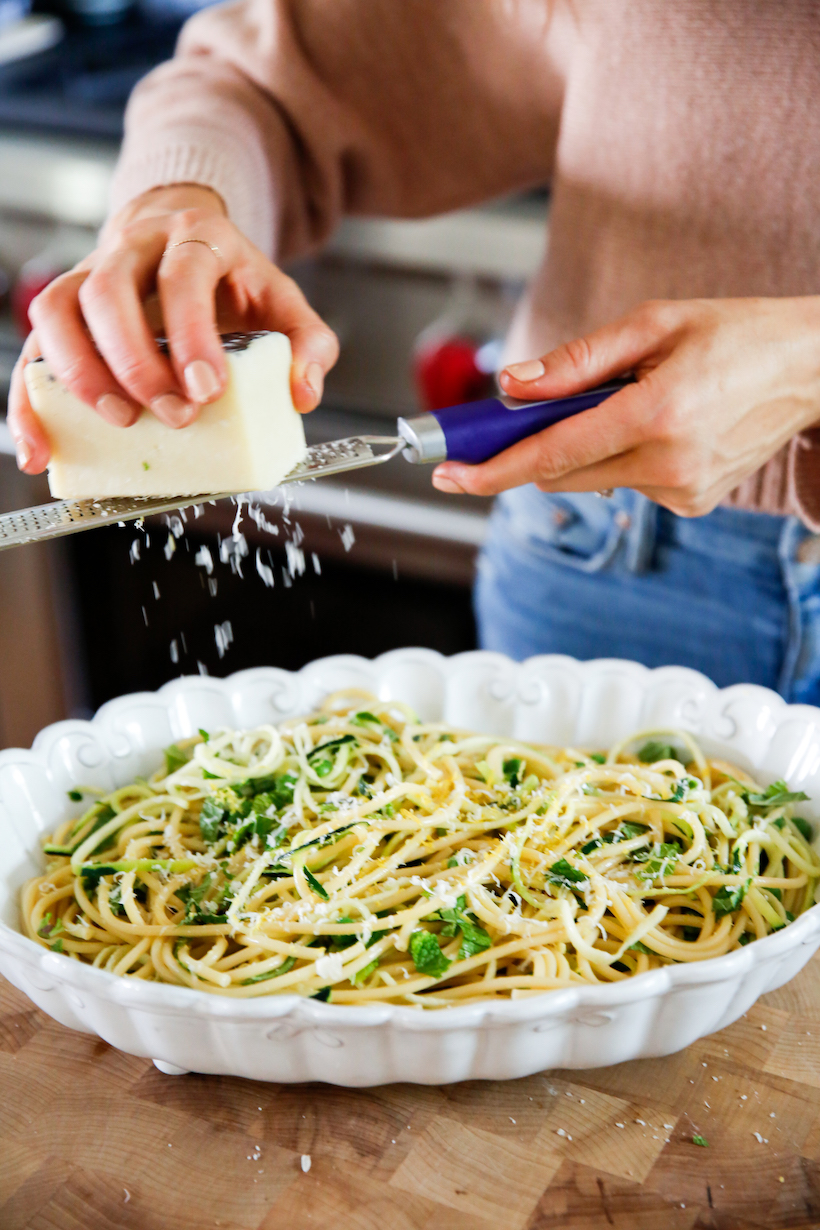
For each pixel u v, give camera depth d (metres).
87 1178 0.73
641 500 1.03
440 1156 0.74
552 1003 0.71
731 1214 0.71
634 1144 0.74
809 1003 0.81
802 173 0.93
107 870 0.83
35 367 0.74
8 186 1.56
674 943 0.80
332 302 1.49
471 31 1.02
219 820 0.86
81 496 0.76
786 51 0.90
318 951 0.78
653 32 0.94
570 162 1.02
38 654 1.63
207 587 1.61
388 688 0.95
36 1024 0.81
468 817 0.86
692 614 1.06
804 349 0.83
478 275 1.40
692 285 0.99
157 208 0.95
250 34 1.08
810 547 1.00
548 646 1.13
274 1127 0.75
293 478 0.78
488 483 0.79
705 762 0.91
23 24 1.76
